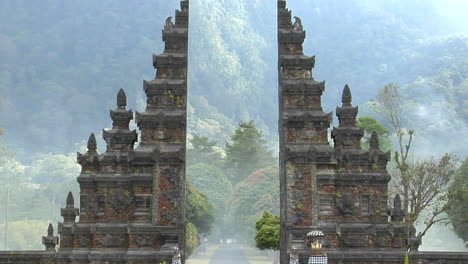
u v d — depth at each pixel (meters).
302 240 45.31
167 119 46.75
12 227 107.12
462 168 67.88
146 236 45.25
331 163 46.22
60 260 45.28
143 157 45.78
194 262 105.75
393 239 45.69
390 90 81.75
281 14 50.25
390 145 81.00
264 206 117.62
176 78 48.41
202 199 101.62
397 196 46.69
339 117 48.34
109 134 47.19
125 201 46.09
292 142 47.12
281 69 48.75
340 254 44.88
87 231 45.72
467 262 44.75
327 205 46.22
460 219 62.97
